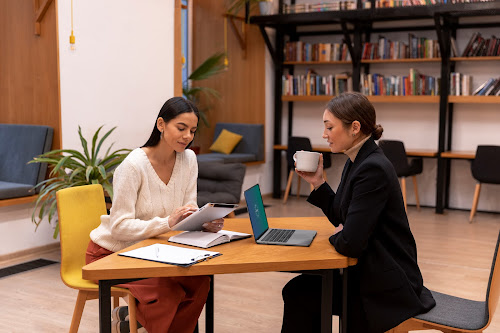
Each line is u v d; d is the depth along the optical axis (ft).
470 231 20.56
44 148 16.89
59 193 9.23
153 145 8.75
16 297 13.12
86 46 17.71
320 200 8.78
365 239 7.24
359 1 25.18
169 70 20.79
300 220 9.61
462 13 22.65
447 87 23.71
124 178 8.40
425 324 7.39
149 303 8.05
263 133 27.30
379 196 7.37
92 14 17.81
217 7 27.61
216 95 26.81
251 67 27.76
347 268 7.64
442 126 23.82
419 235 19.79
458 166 25.23
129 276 6.76
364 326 7.68
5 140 17.76
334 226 9.07
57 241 17.54
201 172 19.22
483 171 21.89
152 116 20.18
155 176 8.71
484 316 7.07
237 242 8.06
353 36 26.55
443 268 15.67
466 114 24.91
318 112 28.07
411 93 24.67
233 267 6.96
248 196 8.22
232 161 25.31
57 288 13.80
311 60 27.02
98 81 18.17
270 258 7.18
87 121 17.90
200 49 28.37
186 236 8.08
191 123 8.43
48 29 17.01
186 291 8.45
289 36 28.48
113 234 8.42
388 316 7.39
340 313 8.18
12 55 17.88
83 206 9.64
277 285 14.15
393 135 26.53
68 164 15.49
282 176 29.09
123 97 19.06
